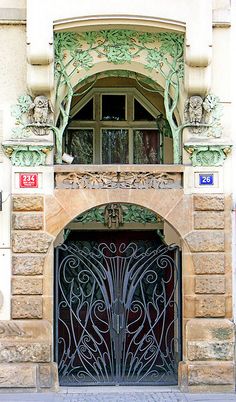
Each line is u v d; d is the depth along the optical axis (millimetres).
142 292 13781
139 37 13328
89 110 15914
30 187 13062
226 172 13203
